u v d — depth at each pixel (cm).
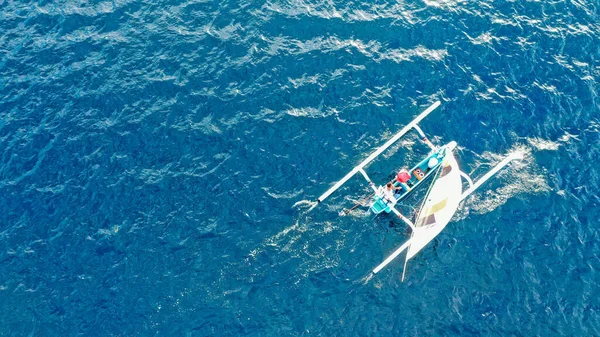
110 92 4647
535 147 4303
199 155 4300
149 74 4741
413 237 3778
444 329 3584
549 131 4391
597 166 4225
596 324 3581
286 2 5150
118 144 4375
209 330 3575
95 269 3812
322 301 3675
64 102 4619
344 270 3788
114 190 4147
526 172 4178
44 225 4016
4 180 4234
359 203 4056
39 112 4575
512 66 4722
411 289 3716
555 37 4878
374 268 3788
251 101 4559
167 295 3691
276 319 3616
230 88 4638
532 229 3941
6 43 4969
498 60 4750
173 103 4566
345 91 4597
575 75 4669
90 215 4047
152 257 3844
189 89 4641
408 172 4159
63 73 4778
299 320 3612
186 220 3997
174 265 3809
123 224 3994
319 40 4897
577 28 4941
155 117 4500
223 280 3747
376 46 4847
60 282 3769
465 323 3603
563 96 4559
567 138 4356
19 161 4325
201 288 3716
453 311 3644
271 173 4206
